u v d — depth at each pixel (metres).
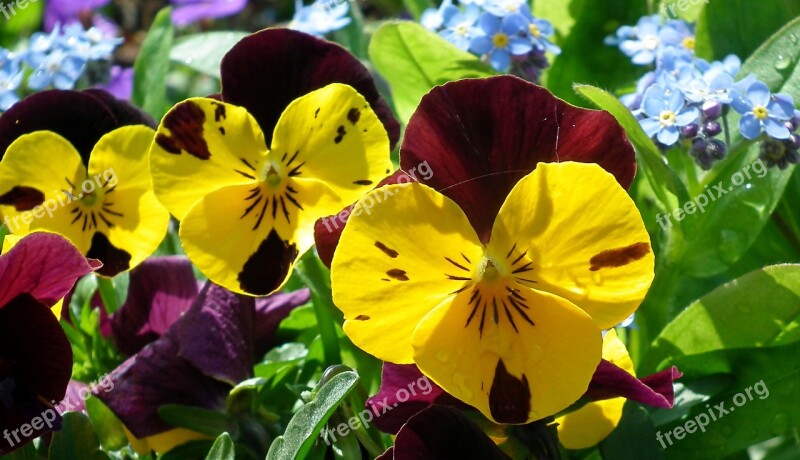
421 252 0.19
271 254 0.21
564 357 0.19
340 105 0.21
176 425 0.22
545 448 0.21
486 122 0.20
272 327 0.24
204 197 0.21
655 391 0.21
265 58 0.22
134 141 0.22
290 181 0.21
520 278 0.20
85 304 0.25
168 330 0.23
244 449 0.23
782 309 0.24
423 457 0.20
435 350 0.19
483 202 0.20
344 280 0.19
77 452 0.22
